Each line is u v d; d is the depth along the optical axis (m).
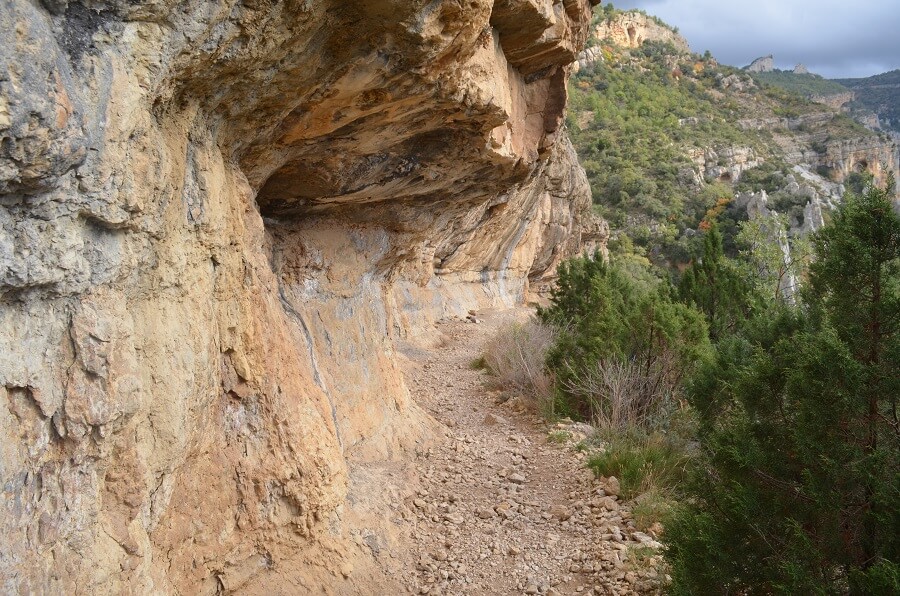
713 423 6.05
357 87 3.19
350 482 4.96
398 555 4.51
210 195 2.83
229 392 3.38
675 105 80.25
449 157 4.72
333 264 5.68
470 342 14.19
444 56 3.24
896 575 2.84
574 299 13.20
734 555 3.65
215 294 3.07
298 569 3.72
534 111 5.48
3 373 1.76
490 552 4.80
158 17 1.95
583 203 27.73
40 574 1.90
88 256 1.98
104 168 1.88
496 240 18.83
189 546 3.02
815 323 5.29
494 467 6.46
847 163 73.00
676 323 8.39
